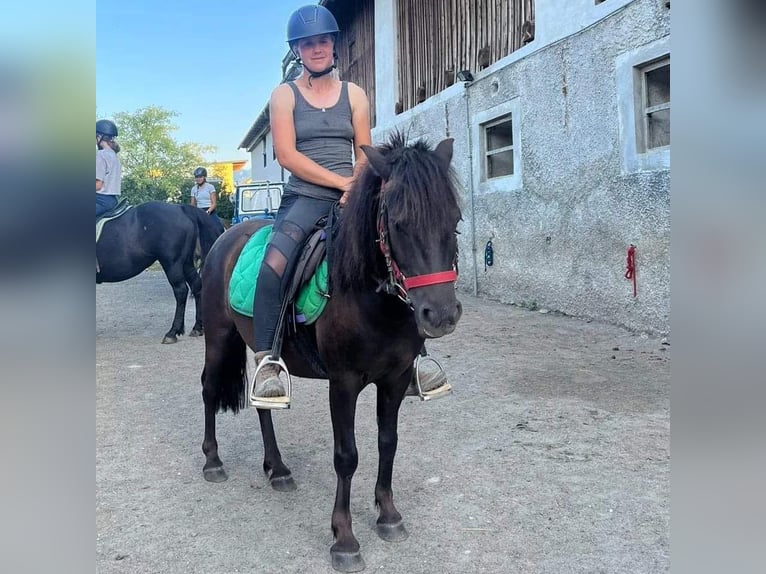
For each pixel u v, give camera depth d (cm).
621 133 632
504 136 927
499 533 276
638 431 386
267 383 254
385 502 277
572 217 715
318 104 291
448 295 206
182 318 734
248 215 1398
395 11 1178
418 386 278
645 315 615
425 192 206
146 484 339
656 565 247
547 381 496
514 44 831
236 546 273
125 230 689
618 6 624
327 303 250
